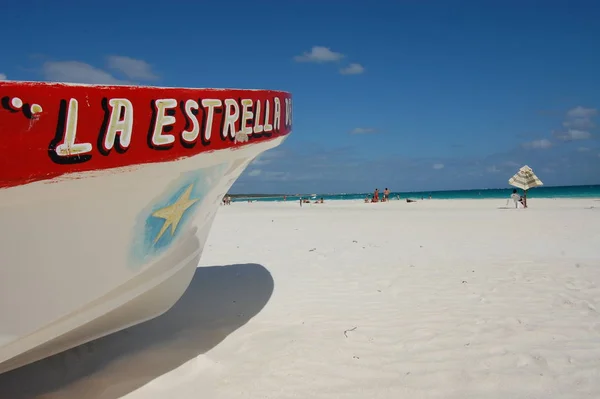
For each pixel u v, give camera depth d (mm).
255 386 3207
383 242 10195
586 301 5113
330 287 5973
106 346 3988
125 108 2602
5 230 2408
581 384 3160
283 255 8539
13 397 3143
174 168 2910
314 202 44656
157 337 4188
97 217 2727
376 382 3238
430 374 3344
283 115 4055
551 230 12164
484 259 7867
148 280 3338
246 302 5340
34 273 2582
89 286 2840
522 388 3117
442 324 4402
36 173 2295
